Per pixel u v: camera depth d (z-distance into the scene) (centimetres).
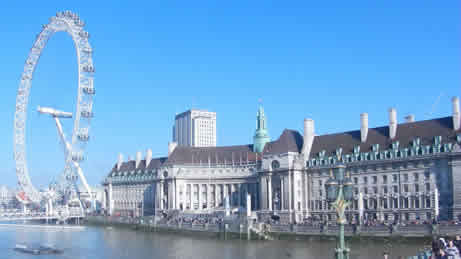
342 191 4838
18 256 12794
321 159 17538
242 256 11681
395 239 11831
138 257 12275
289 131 19050
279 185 18312
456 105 14612
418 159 14738
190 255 12225
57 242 15712
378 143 16262
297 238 13750
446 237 11025
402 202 15088
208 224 15788
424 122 15525
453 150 13925
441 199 14138
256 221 15425
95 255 12788
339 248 4788
